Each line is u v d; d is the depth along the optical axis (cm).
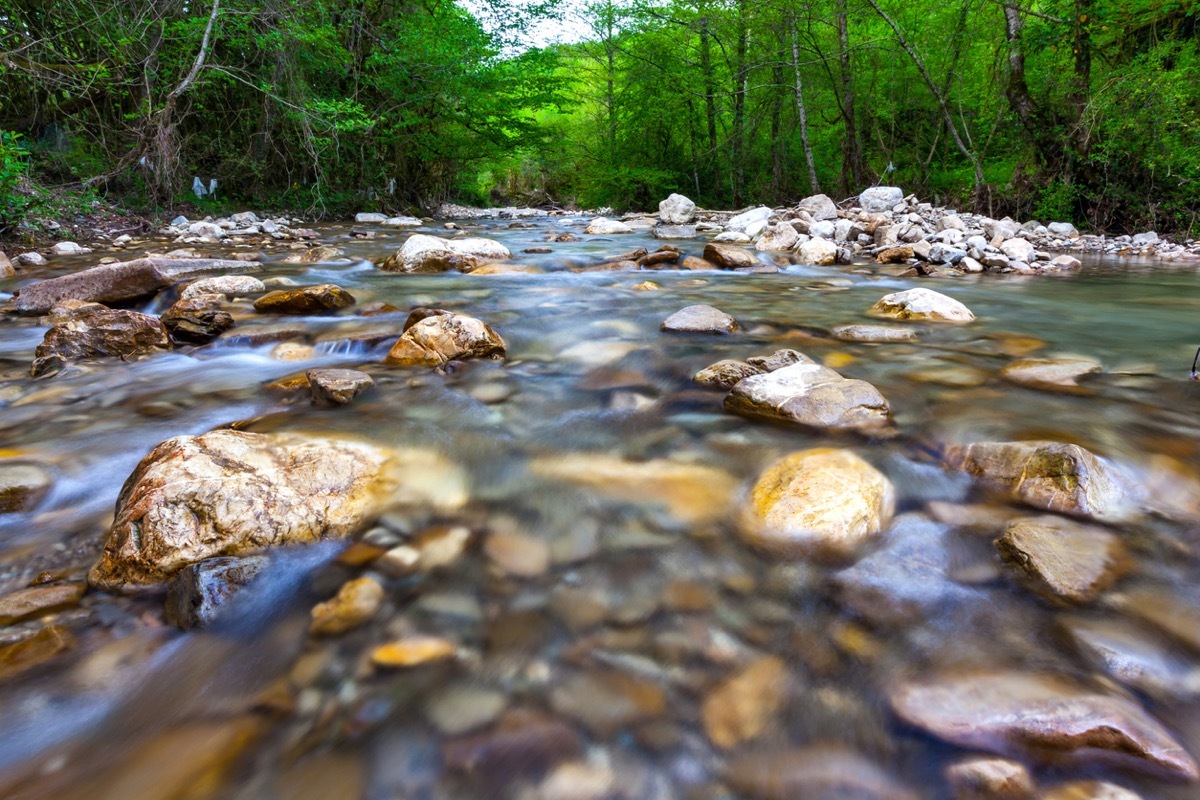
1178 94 1020
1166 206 1098
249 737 122
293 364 357
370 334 385
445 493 206
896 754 117
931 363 347
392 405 283
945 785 112
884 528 187
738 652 143
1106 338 411
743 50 1942
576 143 2562
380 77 1510
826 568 170
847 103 1681
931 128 1844
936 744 118
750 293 563
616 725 125
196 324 395
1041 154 1229
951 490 207
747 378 285
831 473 199
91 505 205
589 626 151
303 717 126
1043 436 239
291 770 115
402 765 116
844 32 1633
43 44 970
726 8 1836
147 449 245
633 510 199
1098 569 163
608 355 359
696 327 407
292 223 1361
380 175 1648
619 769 116
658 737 122
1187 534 179
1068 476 196
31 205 821
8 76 976
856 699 129
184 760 117
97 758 118
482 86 1695
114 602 158
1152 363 350
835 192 1992
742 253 736
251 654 142
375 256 798
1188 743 118
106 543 170
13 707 128
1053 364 329
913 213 1189
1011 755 115
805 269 767
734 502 202
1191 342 402
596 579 167
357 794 111
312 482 194
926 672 135
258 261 725
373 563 172
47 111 1094
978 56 1527
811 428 255
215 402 294
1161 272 781
